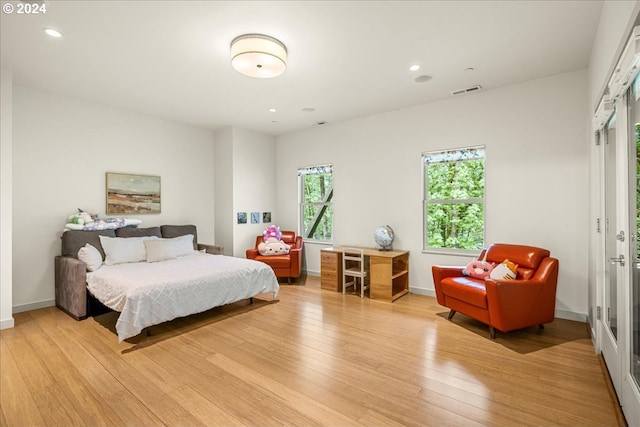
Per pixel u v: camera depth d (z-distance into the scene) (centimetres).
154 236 464
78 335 305
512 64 321
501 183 384
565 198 345
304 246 593
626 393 179
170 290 309
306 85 374
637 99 176
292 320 349
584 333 307
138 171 481
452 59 309
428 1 221
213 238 585
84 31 257
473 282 331
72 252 385
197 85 372
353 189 519
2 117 315
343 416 186
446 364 247
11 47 282
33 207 381
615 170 220
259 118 511
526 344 283
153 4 223
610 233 242
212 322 343
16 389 213
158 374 233
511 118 375
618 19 181
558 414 187
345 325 333
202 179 568
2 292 317
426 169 454
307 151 580
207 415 187
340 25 250
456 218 431
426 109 441
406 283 461
